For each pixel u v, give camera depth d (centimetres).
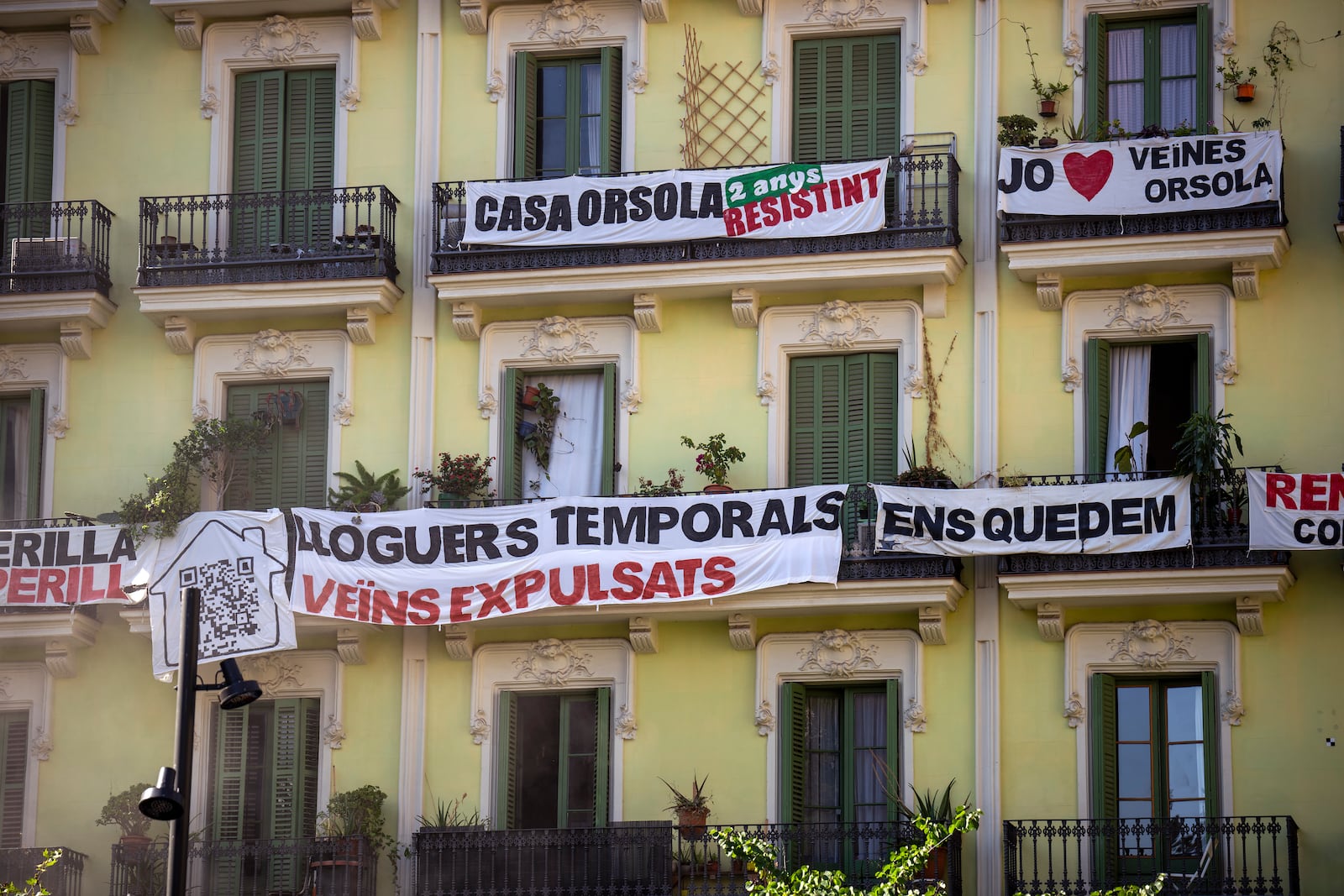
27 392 3328
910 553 2975
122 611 3122
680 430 3164
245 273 3222
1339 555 2952
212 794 3161
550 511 3067
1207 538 2917
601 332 3216
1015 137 3105
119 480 3269
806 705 3086
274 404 3266
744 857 2703
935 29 3219
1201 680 2975
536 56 3334
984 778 2973
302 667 3177
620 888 2948
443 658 3148
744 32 3275
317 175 3344
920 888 2836
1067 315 3097
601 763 3078
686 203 3138
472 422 3216
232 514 3105
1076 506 2941
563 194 3170
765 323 3170
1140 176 3038
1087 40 3167
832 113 3238
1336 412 3006
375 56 3366
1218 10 3147
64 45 3422
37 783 3186
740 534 3023
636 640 3084
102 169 3384
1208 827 2848
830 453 3134
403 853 3070
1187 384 3092
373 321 3247
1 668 3228
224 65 3394
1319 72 3103
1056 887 2895
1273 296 3052
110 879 3131
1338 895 2867
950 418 3094
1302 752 2916
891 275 3083
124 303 3331
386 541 3080
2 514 3306
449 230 3222
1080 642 3002
